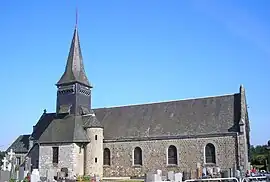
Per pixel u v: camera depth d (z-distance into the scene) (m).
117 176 44.78
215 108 44.06
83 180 39.34
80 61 50.62
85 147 44.75
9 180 30.72
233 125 40.78
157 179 29.50
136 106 49.81
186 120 44.16
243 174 33.69
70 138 43.91
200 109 44.91
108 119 49.56
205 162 40.88
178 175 32.53
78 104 47.56
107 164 45.84
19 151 52.09
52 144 44.81
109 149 46.06
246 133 42.72
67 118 46.94
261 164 60.62
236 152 39.59
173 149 42.81
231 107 43.12
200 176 35.59
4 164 36.47
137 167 43.97
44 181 33.94
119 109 50.66
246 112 44.50
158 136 43.62
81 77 49.38
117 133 46.53
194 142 41.84
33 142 50.56
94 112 51.84
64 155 43.75
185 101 47.06
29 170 40.56
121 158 45.12
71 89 47.75
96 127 45.25
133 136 45.09
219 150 40.44
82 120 46.56
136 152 44.69
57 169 43.56
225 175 33.81
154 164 43.16
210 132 41.25
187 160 41.69
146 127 45.56
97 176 41.62
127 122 47.72
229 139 40.22
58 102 48.38
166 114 46.38
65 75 49.16
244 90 44.53
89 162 44.19
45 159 44.75
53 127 46.59
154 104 48.81
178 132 43.00
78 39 51.69
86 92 49.38
